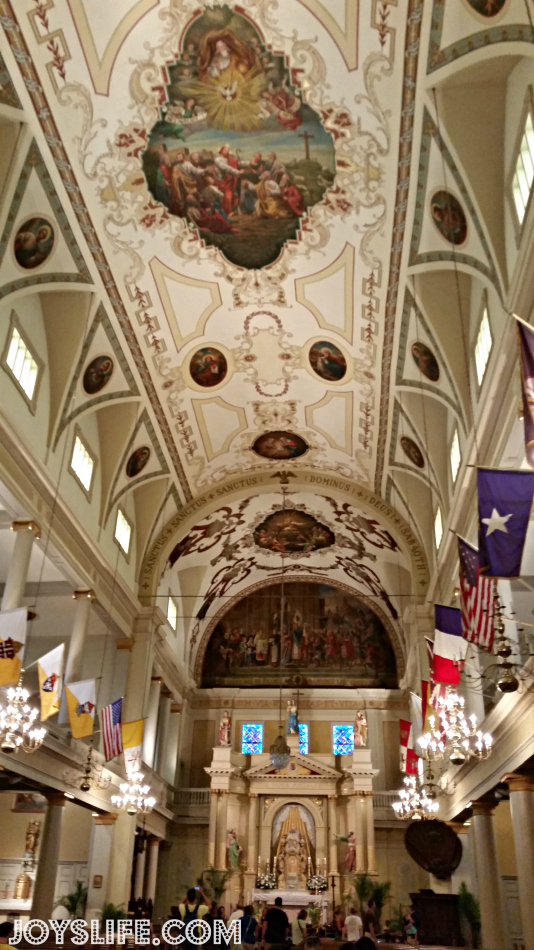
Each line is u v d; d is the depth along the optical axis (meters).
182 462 21.83
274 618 30.59
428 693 16.23
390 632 29.98
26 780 14.96
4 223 12.22
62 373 15.72
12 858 21.75
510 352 10.73
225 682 29.84
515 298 10.14
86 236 14.25
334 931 19.25
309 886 24.50
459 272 14.19
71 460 17.09
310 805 26.36
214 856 24.89
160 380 18.62
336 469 23.05
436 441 17.78
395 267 14.68
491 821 16.11
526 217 9.57
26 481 14.50
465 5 9.88
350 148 13.13
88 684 14.53
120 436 19.00
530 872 12.37
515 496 7.90
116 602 20.02
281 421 21.25
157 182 13.96
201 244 15.46
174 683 27.11
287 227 15.05
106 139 12.91
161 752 25.45
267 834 25.95
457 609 12.72
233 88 12.48
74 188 13.27
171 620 26.88
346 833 25.78
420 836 16.31
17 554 14.38
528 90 10.13
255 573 29.91
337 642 30.08
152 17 11.36
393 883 25.41
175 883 25.94
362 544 26.19
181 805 26.81
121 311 16.22
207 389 19.62
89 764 16.33
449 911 15.26
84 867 21.53
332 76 12.09
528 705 11.95
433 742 14.30
